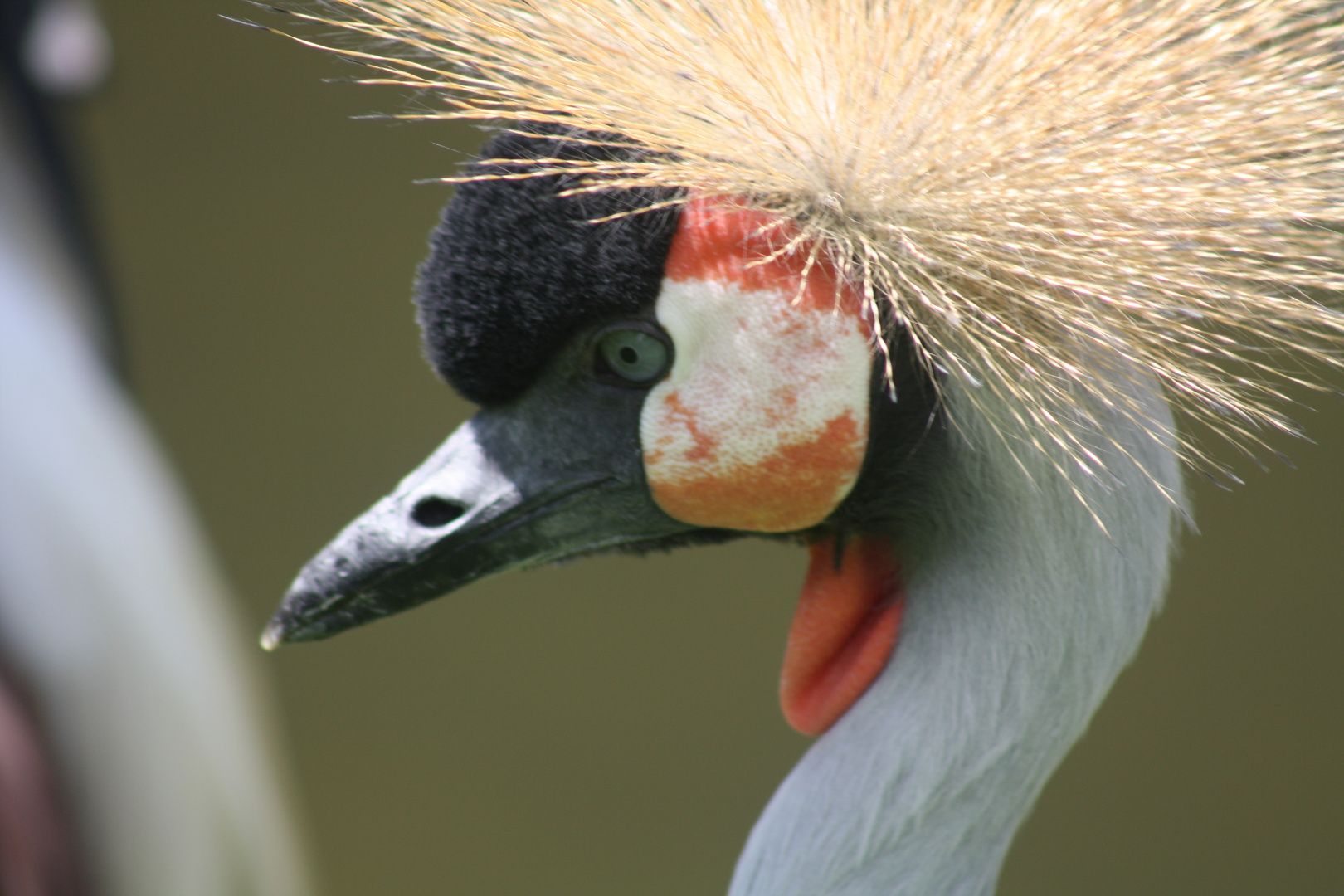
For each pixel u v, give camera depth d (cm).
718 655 492
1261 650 475
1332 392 239
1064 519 240
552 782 481
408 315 505
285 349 507
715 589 496
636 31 239
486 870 467
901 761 241
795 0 239
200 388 504
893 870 241
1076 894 458
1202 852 463
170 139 496
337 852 466
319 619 241
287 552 500
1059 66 238
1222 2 239
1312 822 462
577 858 471
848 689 242
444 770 478
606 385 240
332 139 500
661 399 239
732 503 240
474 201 239
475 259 239
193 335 503
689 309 239
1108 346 238
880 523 241
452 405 505
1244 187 239
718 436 239
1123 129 238
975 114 238
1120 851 463
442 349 240
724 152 238
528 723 485
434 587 241
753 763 483
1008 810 241
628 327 239
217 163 499
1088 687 241
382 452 505
